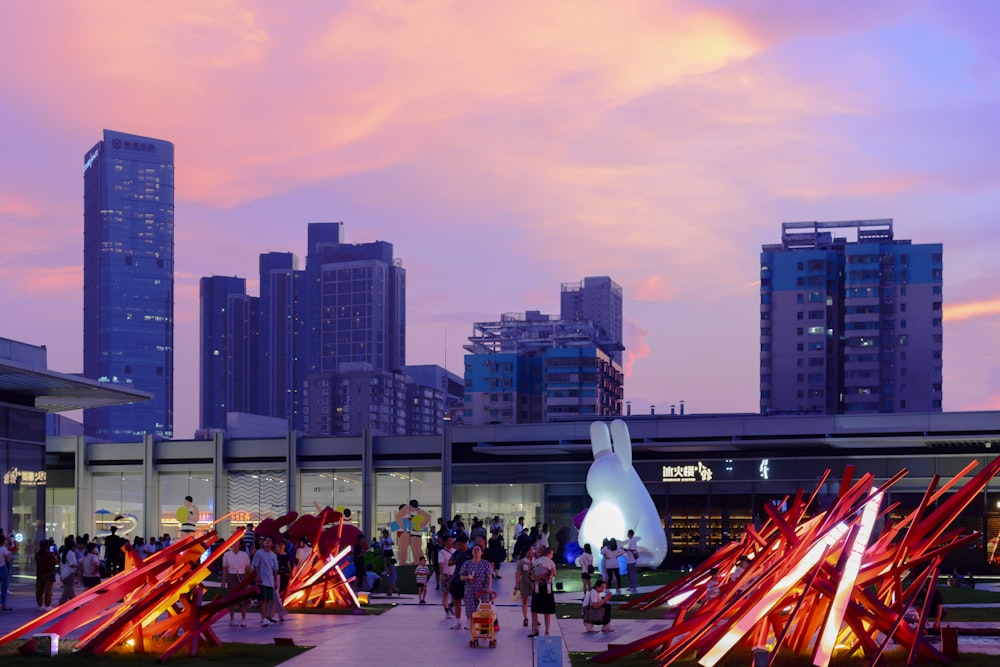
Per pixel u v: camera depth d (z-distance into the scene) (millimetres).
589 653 23141
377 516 73125
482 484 71375
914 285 196875
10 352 41375
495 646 24516
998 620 29844
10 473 43031
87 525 76188
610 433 54688
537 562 25953
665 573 49844
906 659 20109
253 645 24188
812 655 20000
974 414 61625
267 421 106938
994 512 61500
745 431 65000
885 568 21422
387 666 21406
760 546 25375
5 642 22516
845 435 63125
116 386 43469
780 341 199000
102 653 22422
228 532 74500
